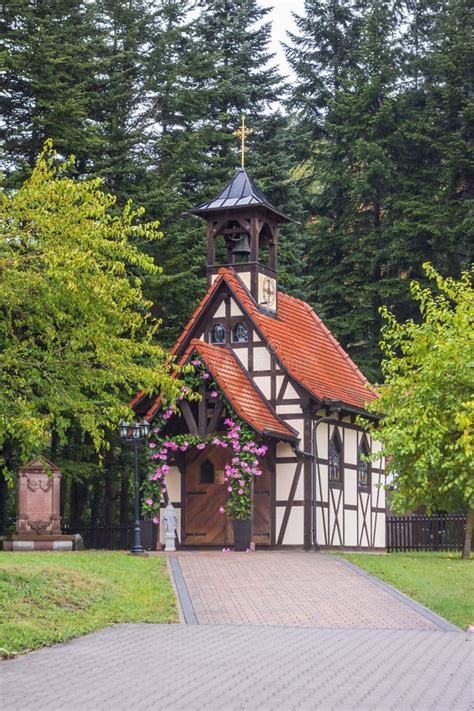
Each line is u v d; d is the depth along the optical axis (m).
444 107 53.50
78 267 18.33
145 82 43.94
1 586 18.83
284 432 31.53
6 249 18.97
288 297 38.12
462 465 28.06
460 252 51.19
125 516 45.84
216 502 32.16
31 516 31.44
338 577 23.94
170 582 22.39
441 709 12.02
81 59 40.00
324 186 58.31
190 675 13.89
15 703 12.30
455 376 28.28
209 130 44.03
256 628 18.08
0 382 19.09
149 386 20.73
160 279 38.28
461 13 54.19
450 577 24.50
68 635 16.91
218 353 32.19
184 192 44.84
